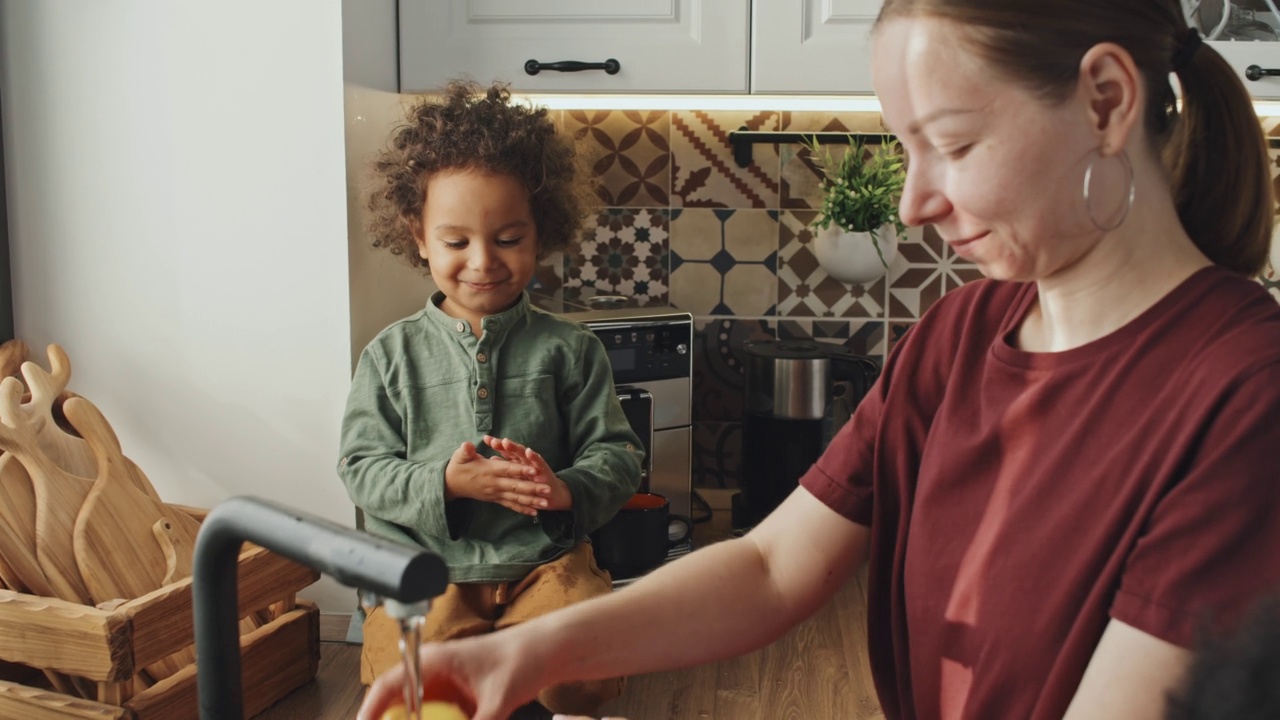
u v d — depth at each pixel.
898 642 0.89
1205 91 0.74
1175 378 0.70
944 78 0.68
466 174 1.66
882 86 0.72
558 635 0.83
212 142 1.92
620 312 2.19
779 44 2.07
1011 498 0.78
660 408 2.20
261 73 1.89
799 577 0.92
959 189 0.70
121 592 1.63
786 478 2.27
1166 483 0.67
